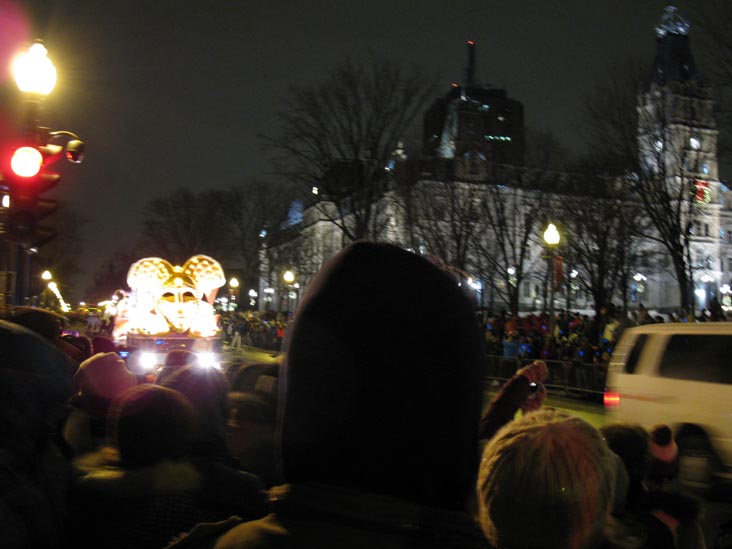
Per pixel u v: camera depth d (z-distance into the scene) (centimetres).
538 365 312
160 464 266
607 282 4381
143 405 271
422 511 150
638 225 3516
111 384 382
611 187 3438
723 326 970
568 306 4325
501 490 150
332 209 6556
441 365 157
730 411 910
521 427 159
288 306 7056
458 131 4056
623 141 2836
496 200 4041
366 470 155
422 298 160
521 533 148
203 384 342
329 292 163
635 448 333
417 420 155
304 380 160
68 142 914
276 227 6994
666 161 2888
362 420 156
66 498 250
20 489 207
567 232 3778
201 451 308
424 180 3841
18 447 220
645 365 1038
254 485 296
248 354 4541
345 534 146
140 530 253
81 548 253
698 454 927
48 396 246
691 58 2761
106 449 295
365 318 158
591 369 2092
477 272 4175
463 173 3972
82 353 602
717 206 8094
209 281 1523
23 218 863
